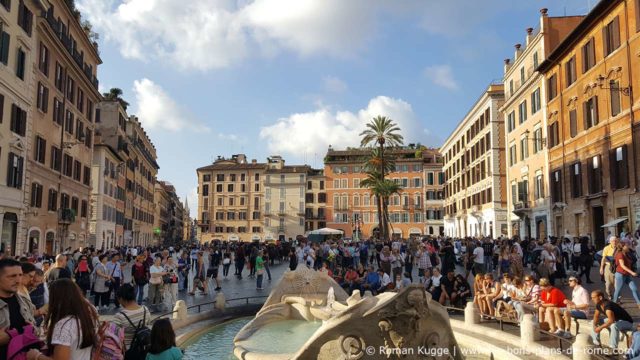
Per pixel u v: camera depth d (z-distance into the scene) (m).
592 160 34.53
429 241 36.00
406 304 8.09
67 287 4.80
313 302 17.25
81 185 47.59
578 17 42.97
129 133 76.62
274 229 115.44
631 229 29.33
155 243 108.38
